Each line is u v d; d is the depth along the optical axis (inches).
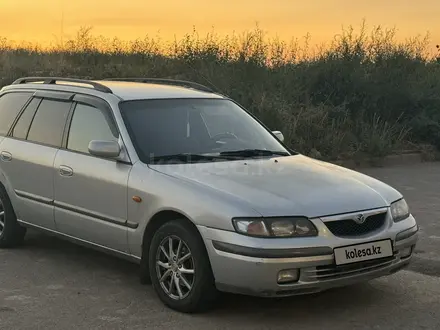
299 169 224.5
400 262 206.2
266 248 183.0
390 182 466.0
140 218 213.3
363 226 197.3
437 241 297.6
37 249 281.7
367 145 554.6
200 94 265.3
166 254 207.6
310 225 188.9
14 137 276.8
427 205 381.7
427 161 581.6
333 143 544.7
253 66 620.7
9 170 271.1
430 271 252.7
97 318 199.8
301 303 214.2
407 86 641.0
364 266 195.5
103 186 225.8
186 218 200.4
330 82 623.2
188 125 242.2
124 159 223.9
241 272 185.3
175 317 200.7
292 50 677.9
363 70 647.8
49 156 251.3
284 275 185.0
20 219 271.0
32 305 211.0
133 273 247.6
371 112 612.7
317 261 186.2
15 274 245.6
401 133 602.2
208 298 198.4
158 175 211.6
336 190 204.7
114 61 708.0
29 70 661.9
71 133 249.6
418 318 202.1
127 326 193.2
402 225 207.6
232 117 259.9
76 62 714.8
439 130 605.6
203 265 195.2
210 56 655.8
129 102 241.6
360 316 203.3
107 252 231.8
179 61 661.9
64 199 243.0
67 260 264.8
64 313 204.1
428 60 732.0
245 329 191.8
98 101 245.8
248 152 240.1
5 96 295.9
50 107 266.1
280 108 559.2
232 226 187.3
